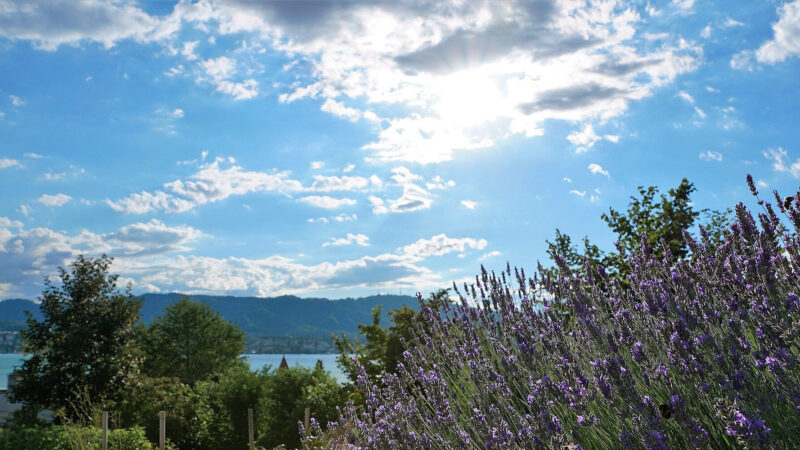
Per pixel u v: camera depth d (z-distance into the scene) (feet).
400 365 14.76
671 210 27.89
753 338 9.66
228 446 55.62
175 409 58.80
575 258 26.68
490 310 17.10
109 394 63.46
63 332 65.92
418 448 11.32
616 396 8.41
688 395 8.75
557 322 12.96
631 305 13.65
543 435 8.97
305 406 50.01
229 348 121.60
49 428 42.68
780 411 7.81
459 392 14.70
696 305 9.80
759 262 9.63
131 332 70.49
